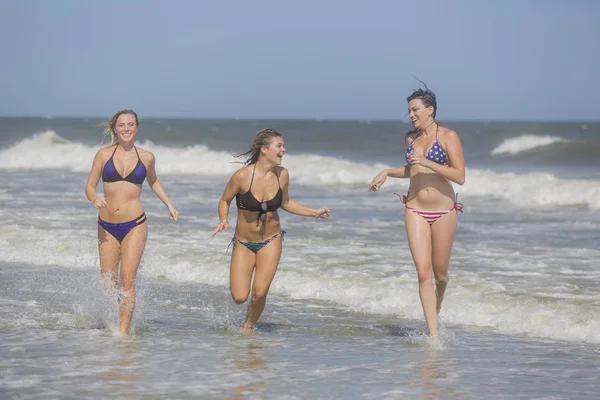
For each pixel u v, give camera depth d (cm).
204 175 5519
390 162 6712
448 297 1673
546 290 1733
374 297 1717
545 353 1287
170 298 1747
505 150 7081
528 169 5875
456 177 1316
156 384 1059
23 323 1455
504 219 3083
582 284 1797
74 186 4212
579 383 1100
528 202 3678
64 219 2792
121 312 1380
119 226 1382
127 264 1375
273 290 1830
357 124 18188
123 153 1395
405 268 1984
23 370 1122
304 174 5156
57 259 2150
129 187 1384
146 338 1363
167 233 2523
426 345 1340
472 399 1016
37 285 1831
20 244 2300
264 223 1391
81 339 1330
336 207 3434
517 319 1523
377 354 1266
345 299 1734
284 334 1430
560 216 3186
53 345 1281
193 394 1016
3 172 5531
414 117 1365
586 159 6531
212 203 3481
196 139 9188
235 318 1566
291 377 1111
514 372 1158
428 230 1356
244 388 1048
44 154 6538
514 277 1886
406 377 1119
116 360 1190
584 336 1408
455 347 1329
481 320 1543
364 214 3169
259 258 1409
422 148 1364
